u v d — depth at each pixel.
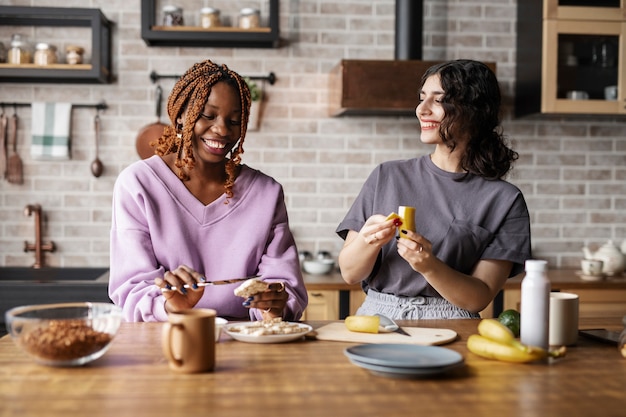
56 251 3.87
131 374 1.31
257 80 3.93
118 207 1.97
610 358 1.48
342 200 3.99
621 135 4.11
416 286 2.12
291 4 3.93
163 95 3.89
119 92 3.86
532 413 1.11
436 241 2.15
